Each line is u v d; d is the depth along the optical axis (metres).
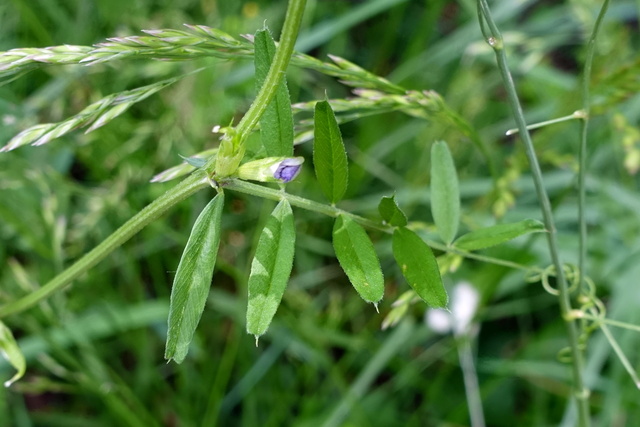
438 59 0.44
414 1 0.50
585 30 0.37
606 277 0.36
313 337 0.34
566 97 0.28
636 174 0.41
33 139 0.20
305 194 0.39
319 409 0.36
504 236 0.22
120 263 0.35
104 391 0.31
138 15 0.37
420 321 0.38
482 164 0.43
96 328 0.33
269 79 0.18
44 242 0.33
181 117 0.35
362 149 0.42
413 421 0.35
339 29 0.39
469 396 0.33
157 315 0.34
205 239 0.19
